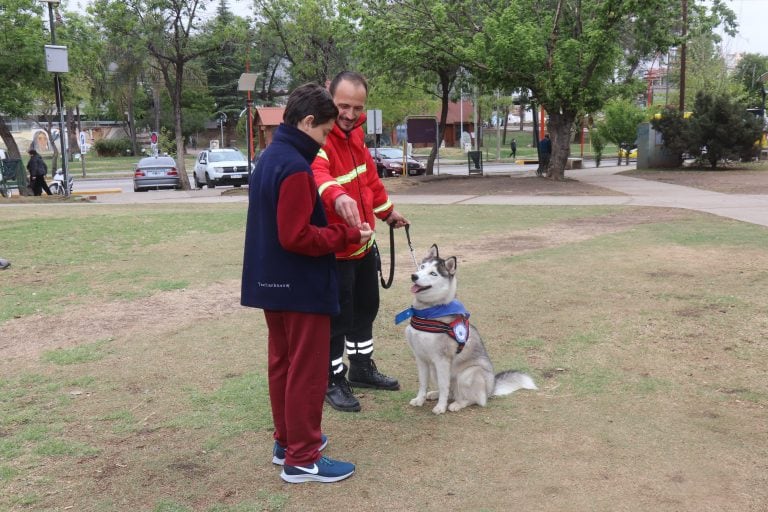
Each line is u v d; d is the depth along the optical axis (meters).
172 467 3.57
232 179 27.69
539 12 24.14
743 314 6.34
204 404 4.43
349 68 34.00
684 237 10.88
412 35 23.84
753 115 28.00
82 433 4.00
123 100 67.25
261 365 5.18
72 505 3.17
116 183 37.97
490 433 3.96
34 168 23.59
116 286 7.93
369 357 4.77
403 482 3.38
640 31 23.75
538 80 22.75
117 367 5.18
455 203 17.47
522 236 11.48
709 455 3.63
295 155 3.16
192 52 28.20
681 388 4.63
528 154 58.81
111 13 25.58
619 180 24.00
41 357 5.43
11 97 24.00
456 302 4.28
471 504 3.15
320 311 3.26
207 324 6.34
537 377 4.90
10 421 4.17
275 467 3.57
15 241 11.18
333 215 3.94
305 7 31.67
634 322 6.20
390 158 33.94
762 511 3.06
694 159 30.14
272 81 66.31
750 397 4.45
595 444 3.78
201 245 10.95
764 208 14.77
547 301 7.00
